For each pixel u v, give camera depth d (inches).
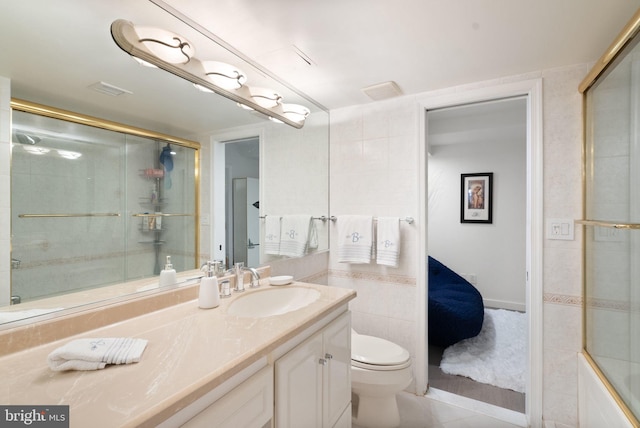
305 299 61.2
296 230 82.4
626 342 48.0
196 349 33.6
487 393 82.5
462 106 79.6
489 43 56.3
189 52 49.6
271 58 61.3
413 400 79.4
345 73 68.6
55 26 37.0
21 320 34.4
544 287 68.5
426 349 82.6
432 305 101.7
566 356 66.8
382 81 72.9
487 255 152.7
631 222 47.0
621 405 47.5
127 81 44.6
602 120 57.1
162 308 48.2
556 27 51.1
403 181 83.7
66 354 28.7
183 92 52.9
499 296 150.6
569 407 66.6
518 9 46.1
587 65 64.6
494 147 150.3
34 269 35.8
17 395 25.0
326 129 93.7
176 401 24.6
